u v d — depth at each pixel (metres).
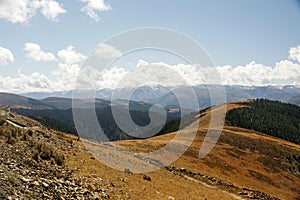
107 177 20.56
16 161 15.58
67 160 21.03
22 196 11.94
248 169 73.50
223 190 38.22
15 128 22.20
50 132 35.50
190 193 26.14
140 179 24.31
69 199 13.80
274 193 63.19
